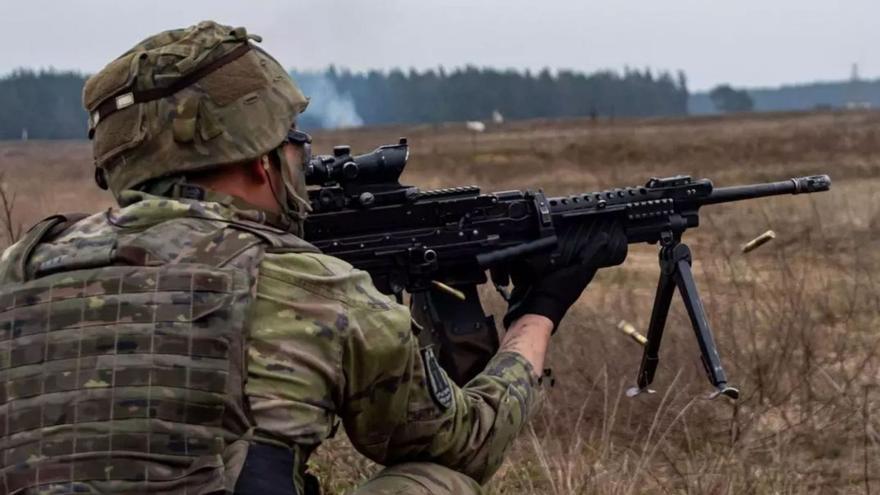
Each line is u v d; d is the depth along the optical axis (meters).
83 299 2.19
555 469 4.34
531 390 2.85
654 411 5.22
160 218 2.28
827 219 11.90
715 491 4.19
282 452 2.17
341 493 4.23
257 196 2.44
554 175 24.11
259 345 2.19
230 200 2.38
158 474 2.09
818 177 3.65
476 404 2.63
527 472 4.38
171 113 2.32
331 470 4.38
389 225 3.23
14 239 5.37
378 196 3.20
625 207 3.39
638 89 149.12
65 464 2.11
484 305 6.31
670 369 5.46
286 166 2.46
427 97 135.38
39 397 2.15
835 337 6.14
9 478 2.14
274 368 2.18
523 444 4.71
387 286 3.26
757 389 5.10
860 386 5.22
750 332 5.45
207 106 2.33
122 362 2.13
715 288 7.14
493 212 3.28
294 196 2.48
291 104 2.45
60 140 73.62
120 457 2.10
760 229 10.95
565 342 5.81
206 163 2.35
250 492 2.11
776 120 57.34
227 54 2.37
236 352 2.16
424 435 2.49
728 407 5.20
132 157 2.36
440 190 3.26
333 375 2.25
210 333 2.15
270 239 2.28
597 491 4.04
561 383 5.44
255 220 2.39
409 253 3.23
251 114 2.37
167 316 2.15
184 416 2.12
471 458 2.61
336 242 3.20
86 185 19.17
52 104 82.31
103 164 2.41
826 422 4.94
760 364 5.26
